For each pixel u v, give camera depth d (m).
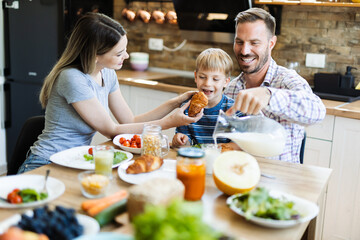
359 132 2.47
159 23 3.80
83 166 1.54
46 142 1.94
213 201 1.29
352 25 2.96
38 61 3.51
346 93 2.84
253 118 1.54
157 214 0.75
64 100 1.94
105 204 1.17
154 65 3.97
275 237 1.08
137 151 1.75
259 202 1.15
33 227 0.96
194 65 3.72
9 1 3.50
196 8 3.26
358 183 2.53
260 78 2.11
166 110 2.17
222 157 1.36
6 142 3.82
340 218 2.63
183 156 1.26
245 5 2.97
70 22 3.36
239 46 2.01
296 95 1.66
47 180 1.38
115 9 4.04
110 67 1.97
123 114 2.22
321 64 3.12
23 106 3.68
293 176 1.54
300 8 3.12
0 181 1.36
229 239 0.90
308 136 2.65
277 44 3.28
